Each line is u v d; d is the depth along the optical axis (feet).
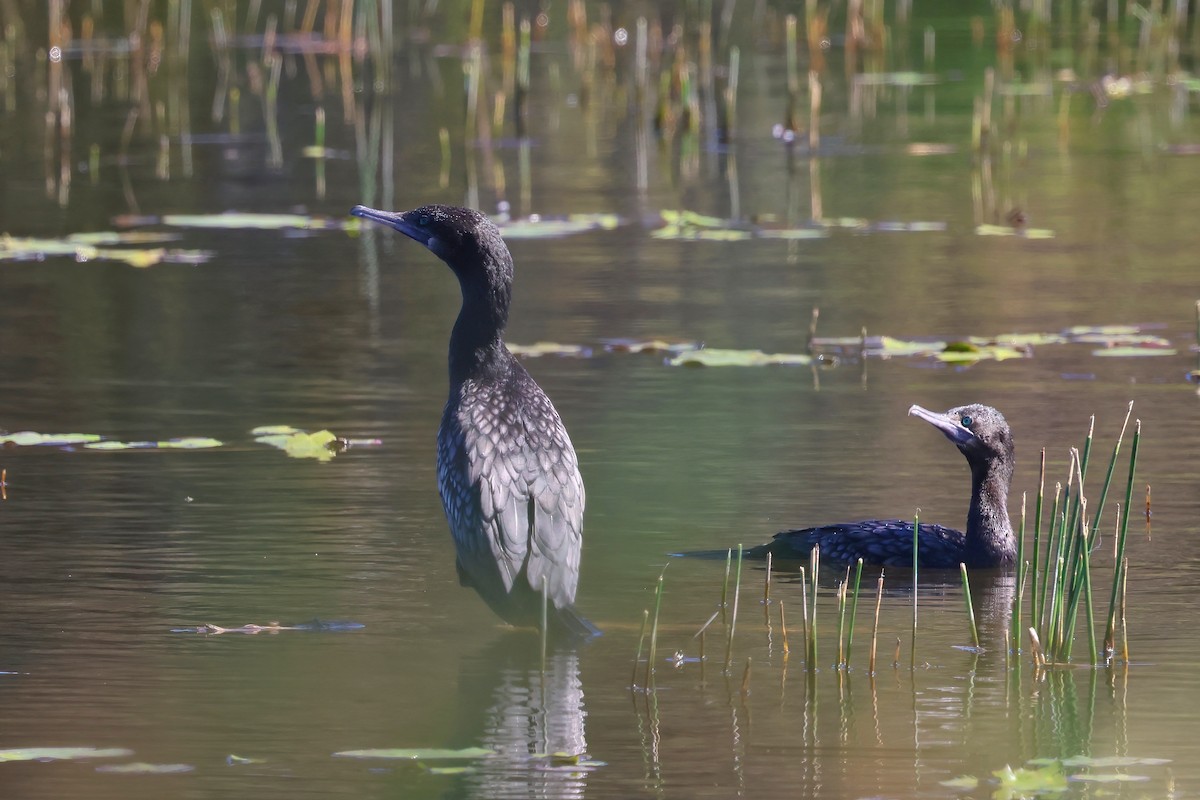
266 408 50.75
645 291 66.49
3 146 95.55
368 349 58.08
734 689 30.48
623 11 141.90
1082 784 26.20
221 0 146.30
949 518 40.88
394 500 41.73
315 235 77.61
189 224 76.79
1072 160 92.63
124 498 41.81
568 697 30.01
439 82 116.67
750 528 40.22
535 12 142.20
